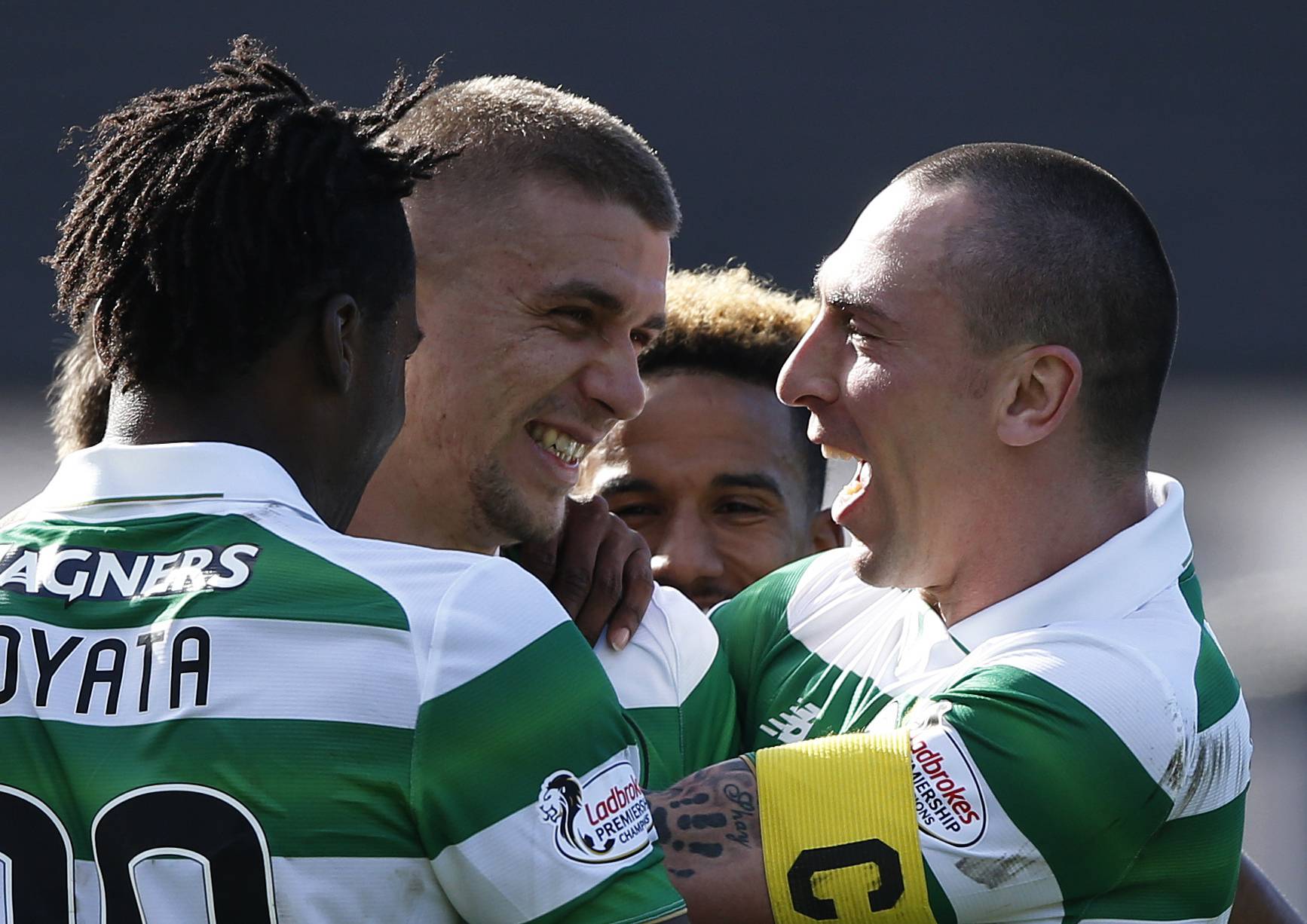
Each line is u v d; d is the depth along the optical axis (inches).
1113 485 256.8
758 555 339.0
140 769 171.6
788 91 1342.3
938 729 228.1
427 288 271.7
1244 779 245.9
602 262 271.3
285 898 169.2
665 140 1338.6
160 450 186.9
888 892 218.8
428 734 173.2
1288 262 1305.4
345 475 200.7
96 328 193.0
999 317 247.8
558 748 180.1
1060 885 225.3
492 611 182.1
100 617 178.5
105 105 1300.4
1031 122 1342.3
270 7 1322.6
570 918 177.2
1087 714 225.0
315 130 196.9
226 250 186.4
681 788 225.8
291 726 171.5
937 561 260.5
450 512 278.5
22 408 1129.4
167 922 169.2
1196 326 1296.8
